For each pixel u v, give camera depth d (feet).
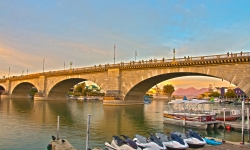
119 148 66.74
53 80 353.10
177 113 131.03
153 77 229.04
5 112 186.39
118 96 252.62
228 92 528.63
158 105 322.34
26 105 262.06
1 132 105.19
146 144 69.72
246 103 321.93
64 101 366.02
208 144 77.66
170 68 211.82
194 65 194.80
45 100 363.15
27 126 120.98
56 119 148.25
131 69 244.01
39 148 79.77
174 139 75.46
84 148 79.41
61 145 71.36
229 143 76.84
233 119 139.23
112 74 257.96
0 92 572.92
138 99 289.33
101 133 104.94
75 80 336.90
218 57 180.86
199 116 119.03
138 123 136.98
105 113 185.47
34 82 392.68
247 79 165.07
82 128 116.67
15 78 444.55
